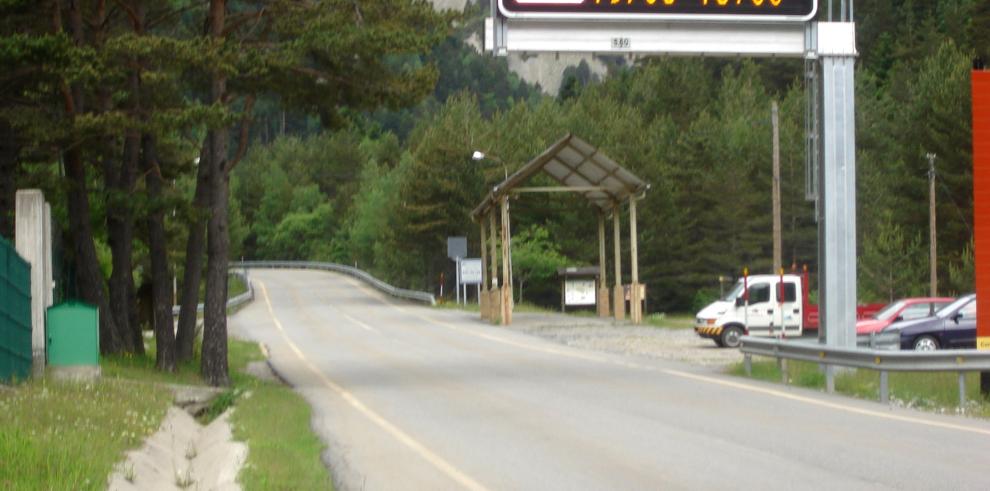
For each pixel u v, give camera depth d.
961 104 62.97
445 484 12.26
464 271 71.44
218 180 25.42
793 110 95.56
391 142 155.25
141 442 13.57
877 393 20.55
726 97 106.81
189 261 28.03
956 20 94.31
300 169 154.00
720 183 83.25
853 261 24.08
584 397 21.22
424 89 26.48
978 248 20.66
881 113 84.19
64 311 19.56
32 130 23.80
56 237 24.78
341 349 37.88
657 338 40.50
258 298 82.38
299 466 13.04
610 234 85.94
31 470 10.28
